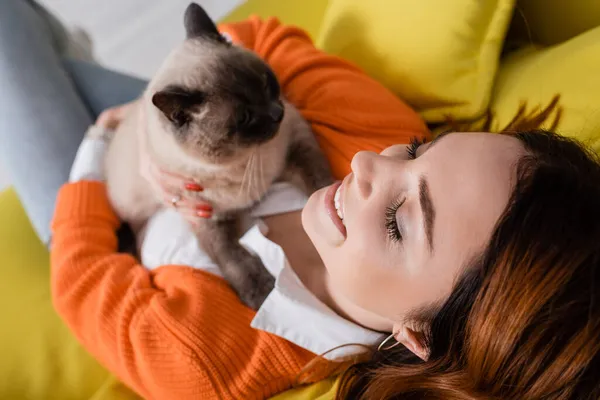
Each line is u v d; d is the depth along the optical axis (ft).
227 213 3.44
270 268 3.07
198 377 2.64
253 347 2.77
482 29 3.32
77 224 3.52
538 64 3.36
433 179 2.00
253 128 3.28
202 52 3.37
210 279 3.15
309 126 3.59
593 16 3.51
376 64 3.80
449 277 1.96
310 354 2.83
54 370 3.68
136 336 2.79
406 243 2.08
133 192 3.71
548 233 1.74
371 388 2.44
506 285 1.79
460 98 3.48
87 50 5.82
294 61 3.92
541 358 1.78
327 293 2.98
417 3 3.42
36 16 4.79
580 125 2.84
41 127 4.27
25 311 4.01
